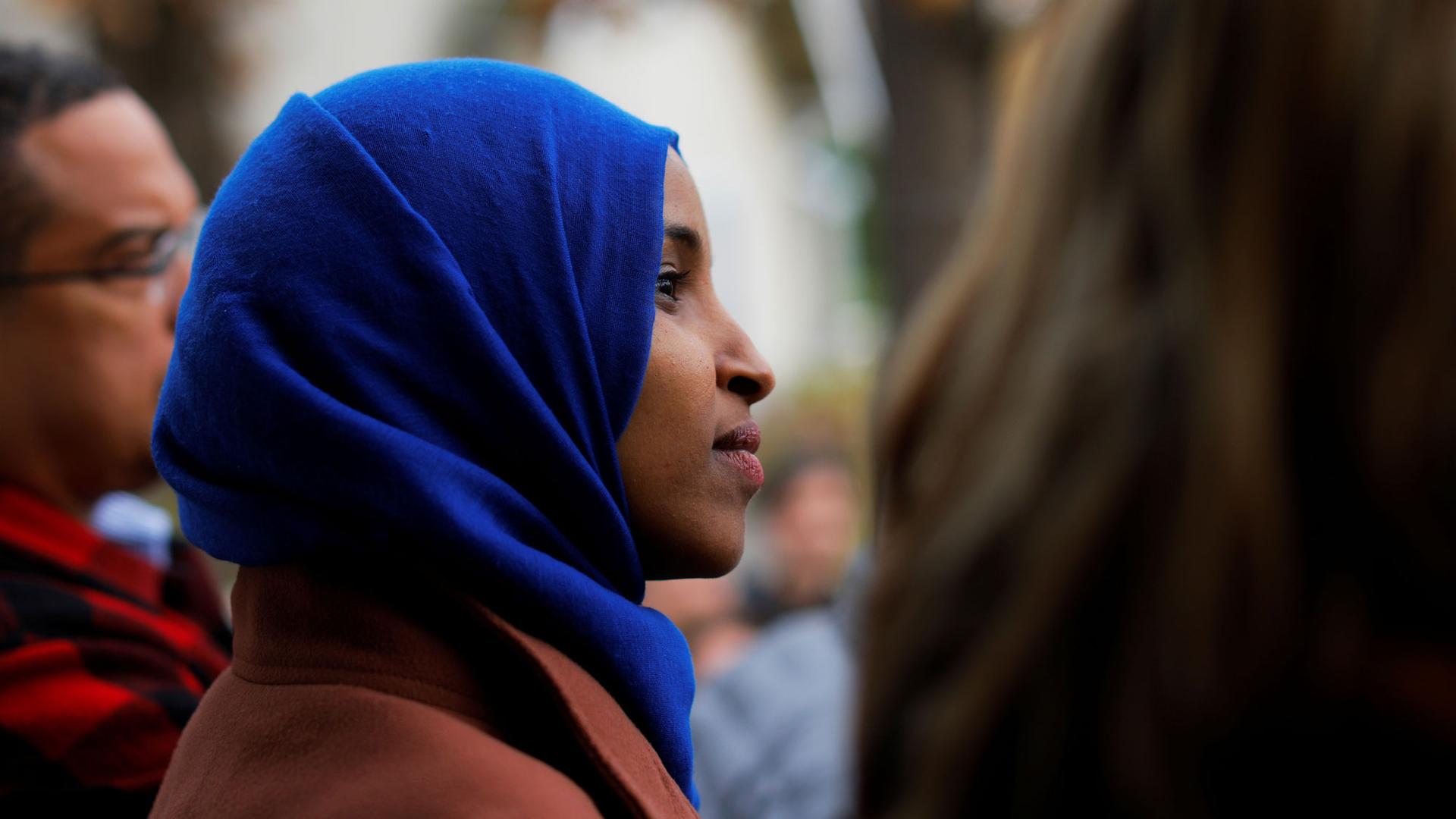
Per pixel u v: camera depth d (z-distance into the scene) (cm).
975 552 76
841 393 745
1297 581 66
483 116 98
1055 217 82
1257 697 66
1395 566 65
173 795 91
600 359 97
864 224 1391
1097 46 83
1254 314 69
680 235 105
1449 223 65
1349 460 66
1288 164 70
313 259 91
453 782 79
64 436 143
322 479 86
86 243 142
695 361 101
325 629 90
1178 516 69
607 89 959
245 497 90
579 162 100
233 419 90
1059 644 71
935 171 372
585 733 85
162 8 505
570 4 848
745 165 1116
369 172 93
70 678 122
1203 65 75
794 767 197
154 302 147
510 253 95
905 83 375
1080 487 72
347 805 78
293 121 98
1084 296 77
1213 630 67
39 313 140
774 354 1170
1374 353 66
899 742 78
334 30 766
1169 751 67
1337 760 66
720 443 105
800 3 1069
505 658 89
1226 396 68
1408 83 67
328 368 89
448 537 85
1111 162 80
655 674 95
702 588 347
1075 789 71
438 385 90
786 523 365
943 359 87
